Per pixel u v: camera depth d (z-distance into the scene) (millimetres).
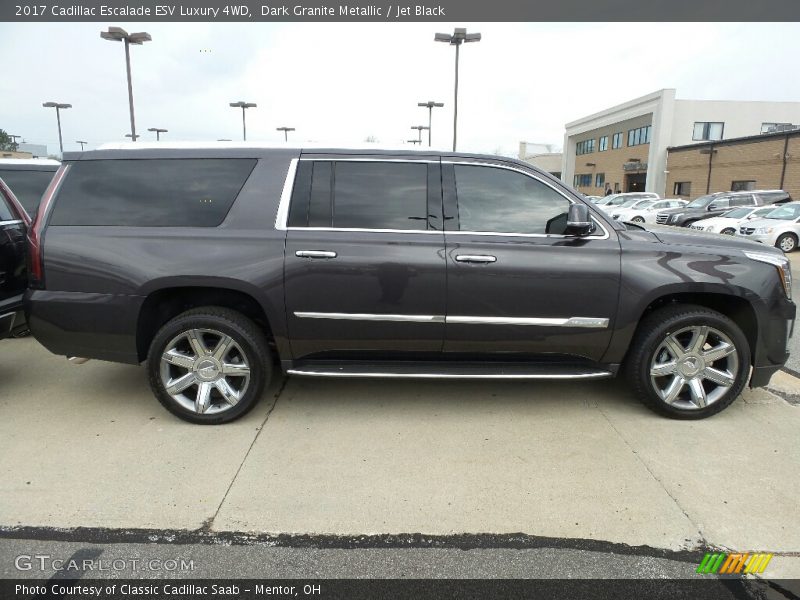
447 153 3635
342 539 2525
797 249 16828
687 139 41469
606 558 2406
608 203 33906
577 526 2617
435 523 2639
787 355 3725
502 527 2611
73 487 2904
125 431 3553
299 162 3598
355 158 3605
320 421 3717
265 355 3605
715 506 2764
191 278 3434
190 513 2699
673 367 3652
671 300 3768
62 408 3912
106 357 3596
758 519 2662
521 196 3602
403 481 2992
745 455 3262
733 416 3807
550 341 3596
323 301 3488
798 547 2473
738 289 3521
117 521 2633
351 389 4277
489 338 3582
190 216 3531
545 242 3520
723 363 3752
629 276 3498
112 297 3461
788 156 29906
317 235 3482
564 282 3494
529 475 3053
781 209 17188
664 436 3502
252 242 3459
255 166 3592
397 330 3555
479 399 4094
